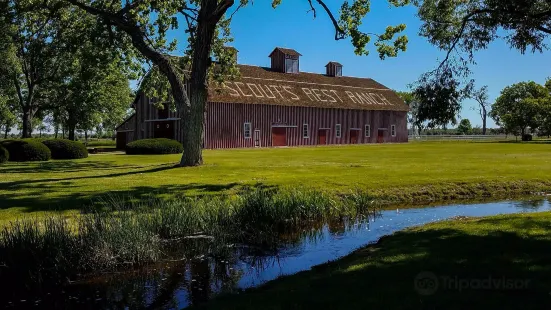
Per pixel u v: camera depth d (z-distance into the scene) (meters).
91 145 61.09
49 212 10.09
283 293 5.44
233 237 9.22
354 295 4.97
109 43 21.28
